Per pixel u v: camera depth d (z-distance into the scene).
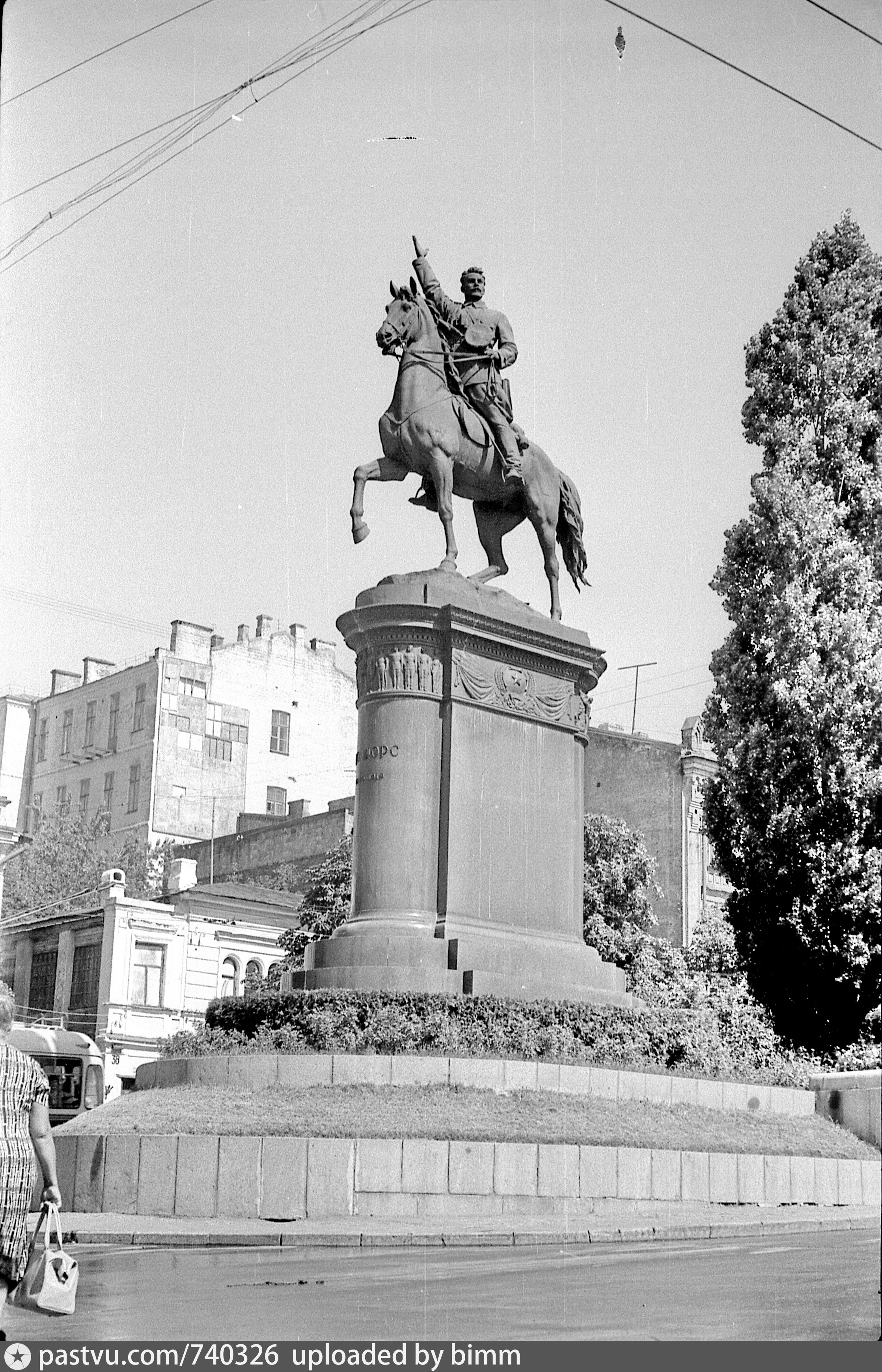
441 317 18.72
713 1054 17.98
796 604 31.03
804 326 33.12
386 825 16.94
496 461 18.61
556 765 18.19
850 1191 15.83
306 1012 15.68
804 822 30.23
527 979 16.80
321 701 61.84
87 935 47.06
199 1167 12.48
